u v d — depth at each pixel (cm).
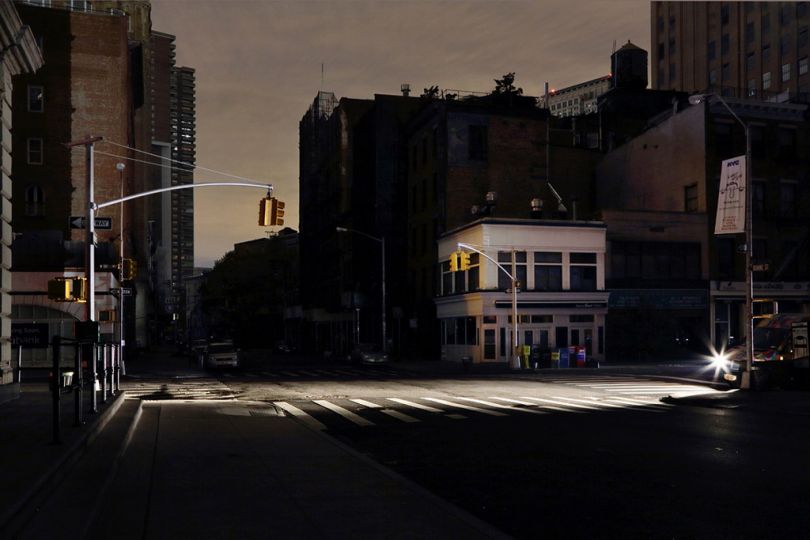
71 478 875
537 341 4772
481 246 4769
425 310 5669
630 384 3072
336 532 695
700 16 10025
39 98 5634
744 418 1788
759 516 801
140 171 10631
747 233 2577
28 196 5575
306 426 1569
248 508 789
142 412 1791
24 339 4294
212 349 4434
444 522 736
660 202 5509
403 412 1986
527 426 1639
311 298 9188
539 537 729
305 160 9606
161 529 695
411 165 6294
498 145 5625
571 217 5969
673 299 5044
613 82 7194
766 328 3166
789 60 8475
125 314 6756
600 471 1077
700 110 5147
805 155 5338
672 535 730
